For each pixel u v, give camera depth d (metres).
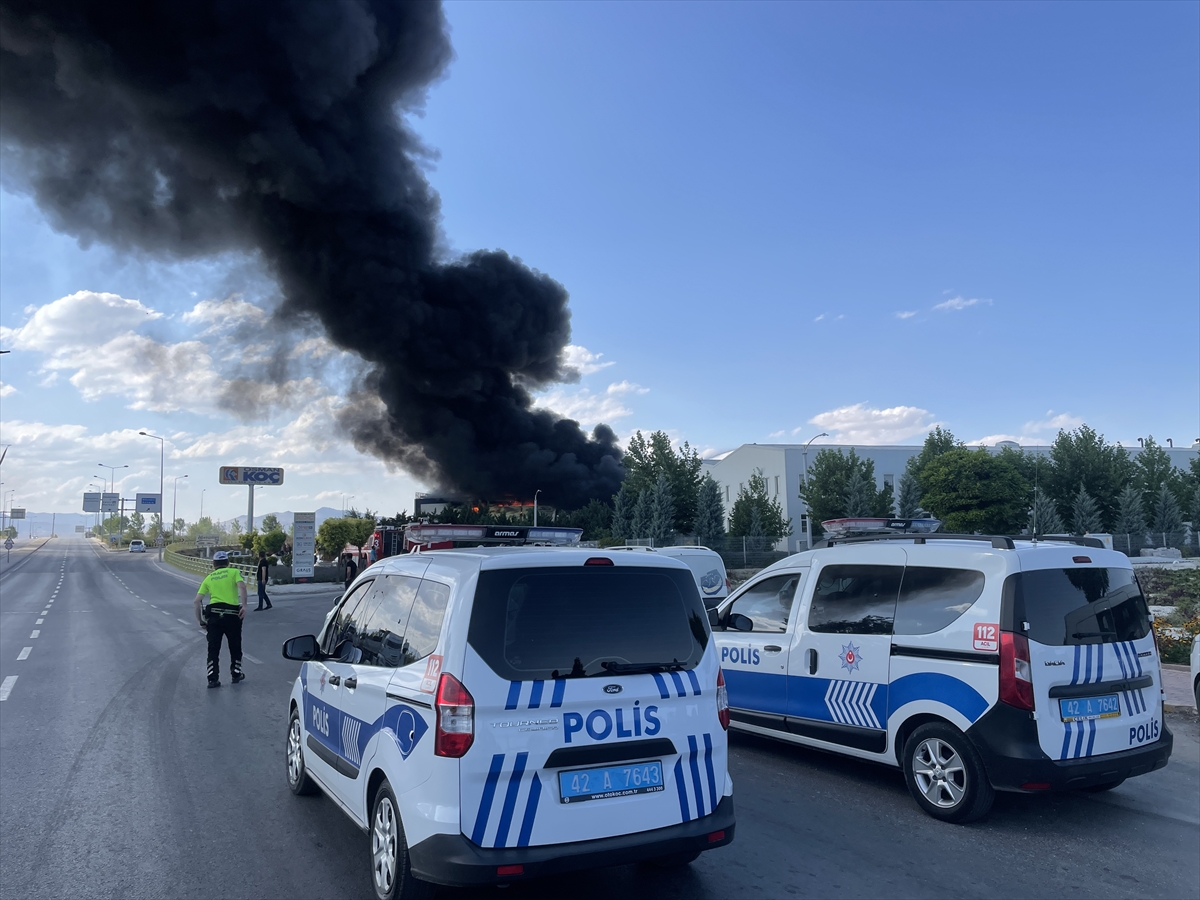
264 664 11.70
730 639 6.55
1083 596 5.00
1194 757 6.36
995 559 4.91
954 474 41.56
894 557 5.51
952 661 4.93
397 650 3.76
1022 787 4.57
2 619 20.16
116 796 5.40
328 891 3.88
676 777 3.51
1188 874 4.09
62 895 3.83
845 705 5.54
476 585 3.37
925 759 5.05
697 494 39.03
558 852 3.18
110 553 85.56
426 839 3.15
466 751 3.14
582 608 3.52
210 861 4.25
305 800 5.32
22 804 5.22
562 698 3.31
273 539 49.16
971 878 4.04
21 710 8.32
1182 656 10.39
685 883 3.98
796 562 6.32
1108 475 43.00
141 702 8.73
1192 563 29.25
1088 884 3.96
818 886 3.94
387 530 26.94
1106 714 4.85
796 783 5.68
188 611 22.41
